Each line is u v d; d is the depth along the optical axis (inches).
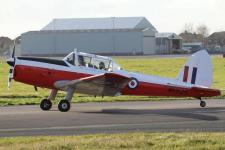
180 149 856.9
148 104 1797.5
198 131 1120.2
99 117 1400.1
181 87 1668.3
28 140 984.3
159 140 952.9
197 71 1684.3
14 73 1579.7
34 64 1579.7
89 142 926.4
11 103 1804.9
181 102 1860.2
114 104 1802.4
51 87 1593.3
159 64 4810.5
